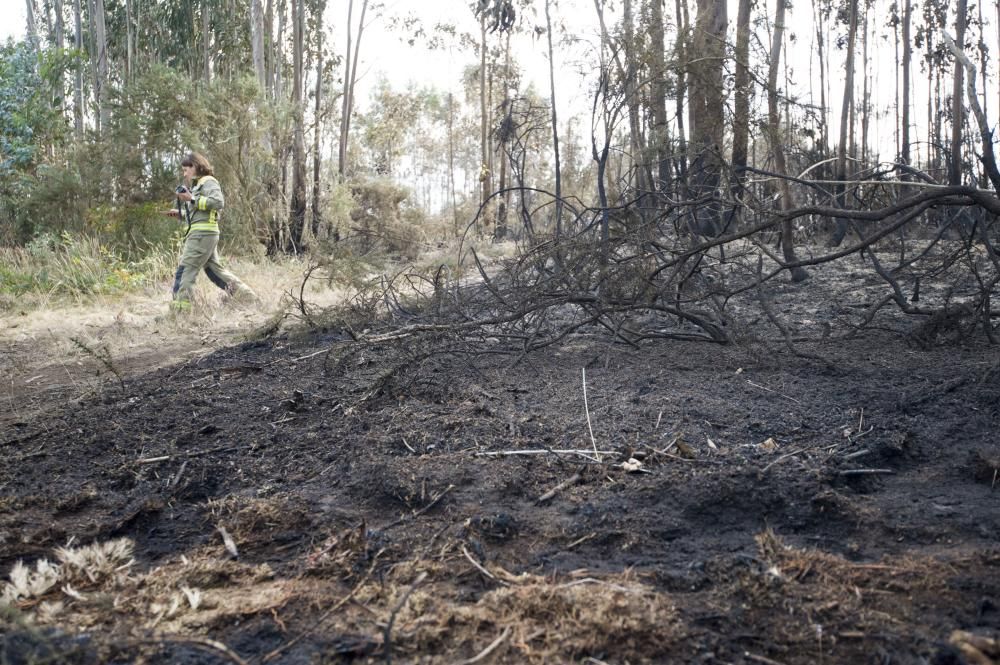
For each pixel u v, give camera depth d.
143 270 10.29
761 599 1.91
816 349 4.82
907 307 5.25
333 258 5.55
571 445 3.08
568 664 1.68
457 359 4.73
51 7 29.94
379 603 1.96
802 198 8.88
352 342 4.55
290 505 2.54
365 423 3.44
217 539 2.38
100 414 3.81
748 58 7.01
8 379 5.04
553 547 2.26
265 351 5.45
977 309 4.88
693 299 4.81
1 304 8.40
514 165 9.14
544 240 5.89
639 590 1.94
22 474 3.01
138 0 25.89
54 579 2.10
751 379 4.11
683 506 2.47
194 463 3.04
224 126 12.88
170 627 1.87
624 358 4.70
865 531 2.32
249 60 24.23
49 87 17.80
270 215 13.80
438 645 1.77
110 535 2.46
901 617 1.84
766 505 2.47
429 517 2.47
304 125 14.98
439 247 17.70
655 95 6.56
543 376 4.30
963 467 2.79
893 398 3.62
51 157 15.06
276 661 1.72
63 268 9.52
